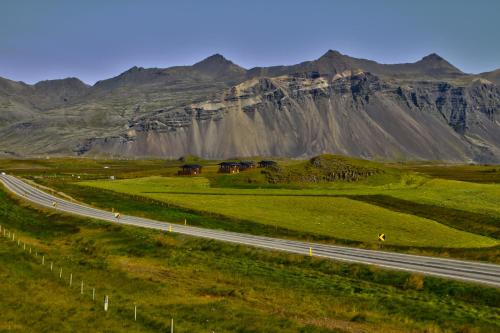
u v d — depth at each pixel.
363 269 51.53
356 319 36.59
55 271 51.00
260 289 45.22
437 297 42.75
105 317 36.94
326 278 49.53
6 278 46.66
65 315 37.22
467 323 35.84
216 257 60.16
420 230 81.62
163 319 36.19
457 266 52.88
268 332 33.31
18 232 77.94
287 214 94.75
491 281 45.97
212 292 44.28
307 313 38.12
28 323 35.44
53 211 99.25
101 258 59.22
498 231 83.06
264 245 65.44
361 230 80.38
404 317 37.53
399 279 47.94
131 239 71.56
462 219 93.31
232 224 85.00
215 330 33.94
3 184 160.12
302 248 63.62
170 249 64.62
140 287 45.84
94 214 96.56
